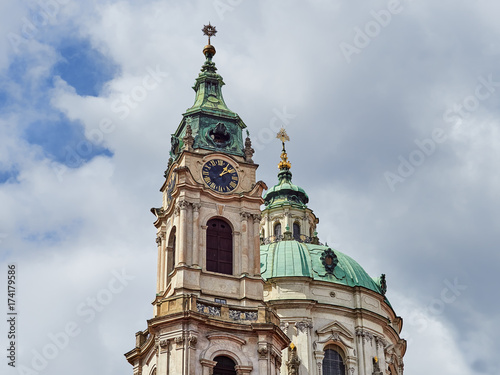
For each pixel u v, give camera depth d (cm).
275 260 11400
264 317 9256
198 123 10375
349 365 10775
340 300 11162
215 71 11138
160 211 10181
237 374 8912
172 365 8819
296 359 9731
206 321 9012
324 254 11444
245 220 9819
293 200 13012
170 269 9838
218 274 9488
